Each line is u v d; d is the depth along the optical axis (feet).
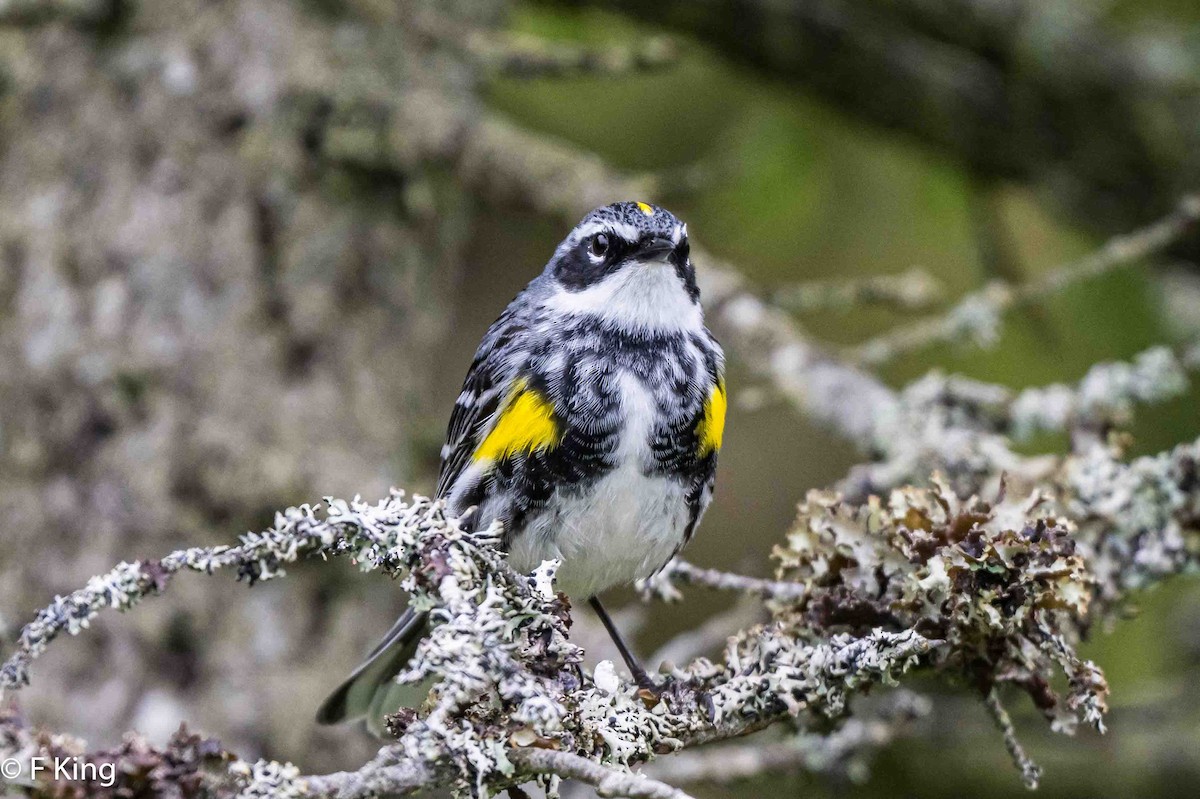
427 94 37.70
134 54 38.22
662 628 50.67
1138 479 25.08
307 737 34.01
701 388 27.14
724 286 34.63
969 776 40.32
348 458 36.83
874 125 46.37
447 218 42.39
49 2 36.45
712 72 47.01
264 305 37.55
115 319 36.17
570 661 17.94
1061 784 39.65
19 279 36.58
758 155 45.06
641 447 26.27
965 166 46.75
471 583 17.40
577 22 46.34
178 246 36.88
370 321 39.22
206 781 15.31
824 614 21.33
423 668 16.19
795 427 51.96
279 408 36.68
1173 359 28.73
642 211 28.96
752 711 19.71
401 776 15.80
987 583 19.84
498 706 16.62
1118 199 46.62
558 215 36.19
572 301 27.96
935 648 20.52
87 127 37.68
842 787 30.89
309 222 38.34
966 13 45.24
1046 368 45.50
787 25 43.93
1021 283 43.96
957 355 46.83
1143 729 39.22
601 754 18.01
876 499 21.63
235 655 34.27
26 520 34.42
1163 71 45.44
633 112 47.34
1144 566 24.71
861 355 33.35
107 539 34.40
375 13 37.11
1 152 38.04
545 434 26.04
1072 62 45.01
